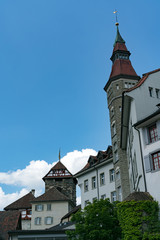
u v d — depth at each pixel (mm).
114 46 44188
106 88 42719
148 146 21828
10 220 43000
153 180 20531
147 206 19328
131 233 18859
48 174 75938
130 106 26031
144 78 26406
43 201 63250
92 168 44875
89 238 21188
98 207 22391
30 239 30656
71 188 74500
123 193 34000
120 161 35562
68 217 55250
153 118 21359
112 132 39625
